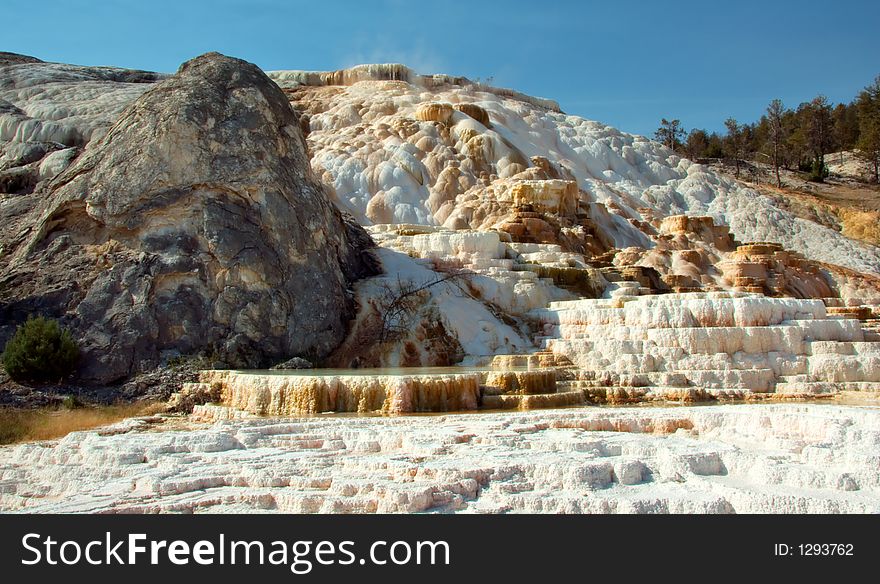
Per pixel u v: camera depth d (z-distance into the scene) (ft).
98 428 43.70
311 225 66.44
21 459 36.65
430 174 112.68
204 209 61.93
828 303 106.63
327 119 131.64
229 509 27.14
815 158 244.83
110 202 61.31
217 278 60.70
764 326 61.72
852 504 24.93
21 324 57.82
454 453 32.42
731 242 122.83
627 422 39.60
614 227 111.55
